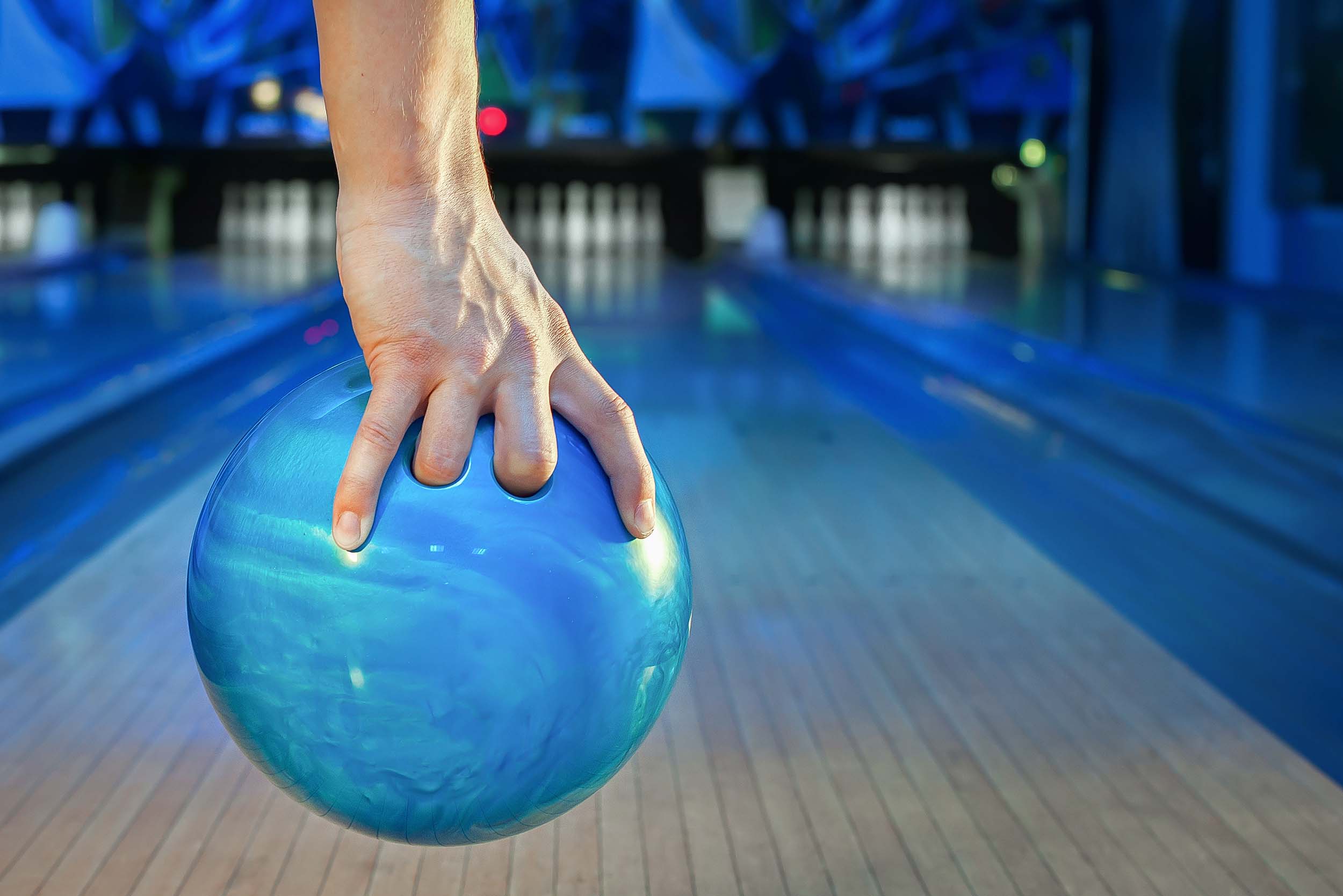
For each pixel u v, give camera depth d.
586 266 8.80
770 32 7.68
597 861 1.23
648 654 0.68
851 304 6.34
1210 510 2.76
